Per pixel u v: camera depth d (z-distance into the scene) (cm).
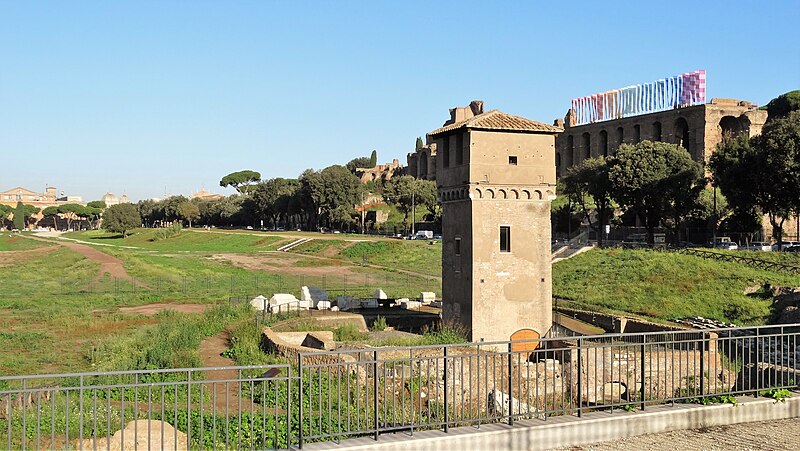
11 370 3784
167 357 3606
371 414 2412
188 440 1708
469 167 4325
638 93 16850
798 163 7606
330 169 18212
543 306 4441
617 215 12694
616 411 1845
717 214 10331
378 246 11956
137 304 6931
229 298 7125
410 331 5106
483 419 1739
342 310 5834
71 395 2777
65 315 5862
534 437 1694
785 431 1825
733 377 3256
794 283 5831
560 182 16388
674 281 6181
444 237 4700
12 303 6706
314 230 19088
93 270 9994
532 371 3147
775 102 14525
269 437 2020
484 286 4341
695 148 14962
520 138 4412
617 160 10781
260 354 3822
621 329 4869
